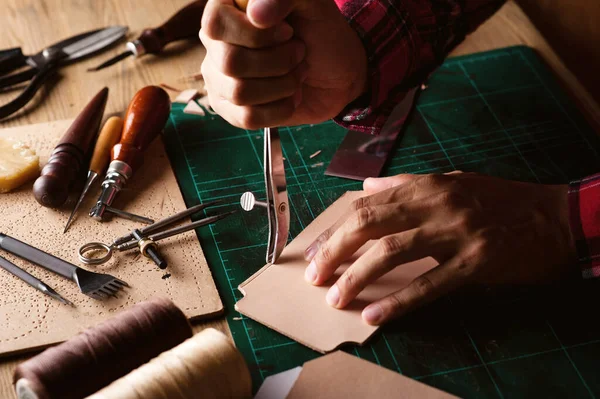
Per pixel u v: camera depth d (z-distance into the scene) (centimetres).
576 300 110
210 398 86
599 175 114
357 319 106
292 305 108
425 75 139
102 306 108
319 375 98
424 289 105
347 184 133
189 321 105
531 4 191
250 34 92
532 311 109
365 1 123
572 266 112
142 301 106
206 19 93
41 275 112
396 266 106
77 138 131
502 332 106
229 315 108
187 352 88
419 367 101
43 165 133
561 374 100
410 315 108
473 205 110
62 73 158
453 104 153
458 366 101
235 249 119
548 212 114
